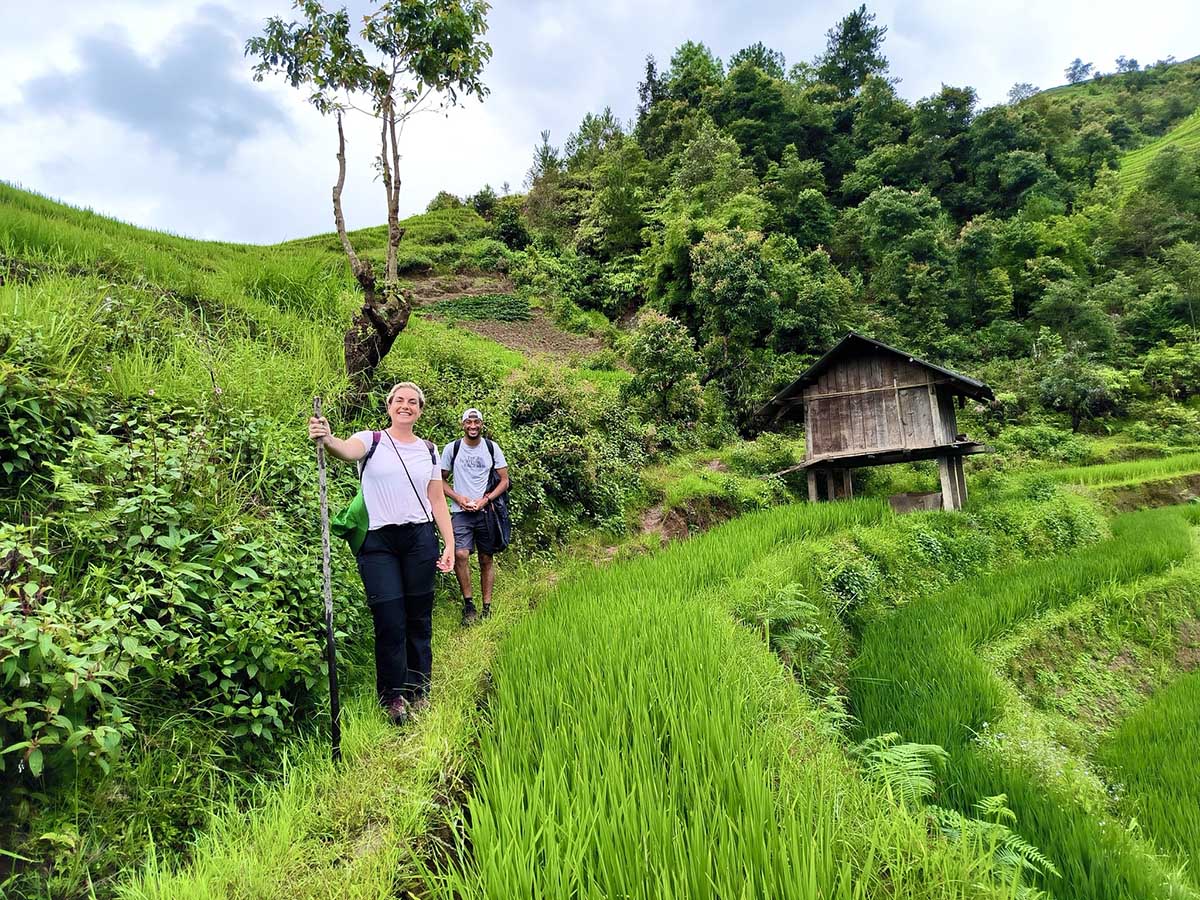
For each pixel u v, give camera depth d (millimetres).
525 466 9375
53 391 4270
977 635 8117
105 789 2756
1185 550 12438
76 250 8547
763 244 28578
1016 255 40469
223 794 3059
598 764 2885
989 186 51656
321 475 3787
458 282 34812
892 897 2254
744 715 3523
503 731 3334
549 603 6238
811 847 2182
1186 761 6055
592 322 31234
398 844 2605
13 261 7547
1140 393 29625
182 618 3400
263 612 3689
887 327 31750
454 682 4242
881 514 11727
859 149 56531
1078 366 27797
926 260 37062
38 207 12219
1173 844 4797
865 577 9148
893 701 6137
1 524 3402
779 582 7000
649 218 38625
